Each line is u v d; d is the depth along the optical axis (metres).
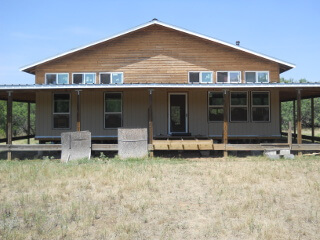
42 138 16.00
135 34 16.94
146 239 5.12
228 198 7.39
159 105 16.17
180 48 16.84
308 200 7.24
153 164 12.02
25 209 6.70
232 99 16.09
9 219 6.05
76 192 8.01
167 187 8.48
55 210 6.56
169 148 13.55
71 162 12.45
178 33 16.89
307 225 5.72
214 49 16.84
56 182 9.09
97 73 16.78
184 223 5.82
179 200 7.29
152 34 16.92
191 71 16.77
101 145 13.67
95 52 16.88
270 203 6.98
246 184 8.72
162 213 6.40
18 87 13.16
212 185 8.69
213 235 5.25
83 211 6.45
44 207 6.80
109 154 15.42
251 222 5.71
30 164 12.43
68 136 13.12
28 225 5.76
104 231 5.42
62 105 16.17
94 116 16.09
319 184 8.58
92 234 5.33
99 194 7.75
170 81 16.72
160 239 5.07
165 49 16.86
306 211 6.48
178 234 5.32
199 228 5.58
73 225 5.72
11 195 7.84
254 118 16.05
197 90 16.11
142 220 6.00
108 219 6.07
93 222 5.90
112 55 16.86
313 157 13.91
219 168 11.14
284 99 22.22
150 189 8.27
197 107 16.17
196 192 7.98
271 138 15.96
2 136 30.09
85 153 13.45
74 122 16.11
